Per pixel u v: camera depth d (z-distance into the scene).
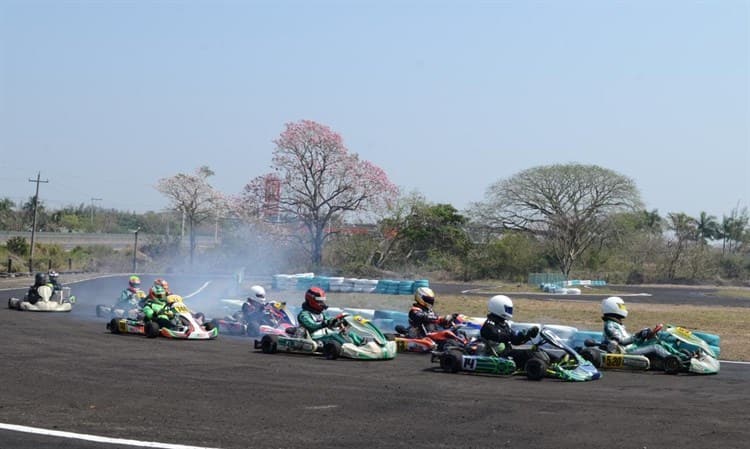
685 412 9.49
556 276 53.84
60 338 16.03
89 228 96.88
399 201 59.28
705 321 26.25
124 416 8.58
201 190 67.06
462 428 8.34
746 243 80.44
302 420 8.58
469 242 60.75
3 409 8.83
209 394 10.01
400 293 36.56
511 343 13.14
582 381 12.15
